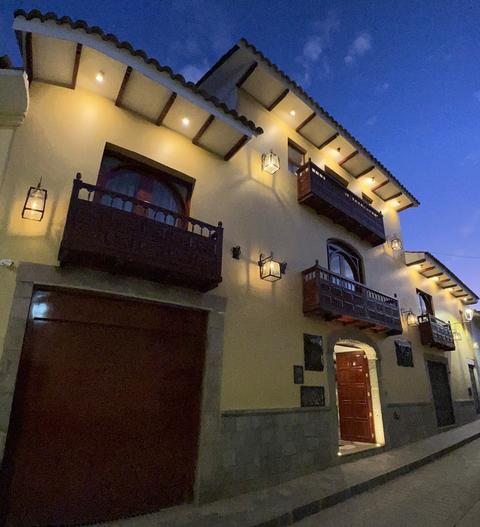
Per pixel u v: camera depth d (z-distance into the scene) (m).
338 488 5.59
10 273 4.34
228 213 6.94
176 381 5.37
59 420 4.32
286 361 6.86
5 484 3.87
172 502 4.83
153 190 6.25
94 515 4.25
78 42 4.86
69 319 4.66
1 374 3.96
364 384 9.50
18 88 4.72
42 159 5.01
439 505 5.16
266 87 8.53
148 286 5.29
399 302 11.65
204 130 6.56
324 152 10.48
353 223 9.73
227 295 6.30
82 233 4.43
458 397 13.85
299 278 7.91
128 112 6.14
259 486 5.59
